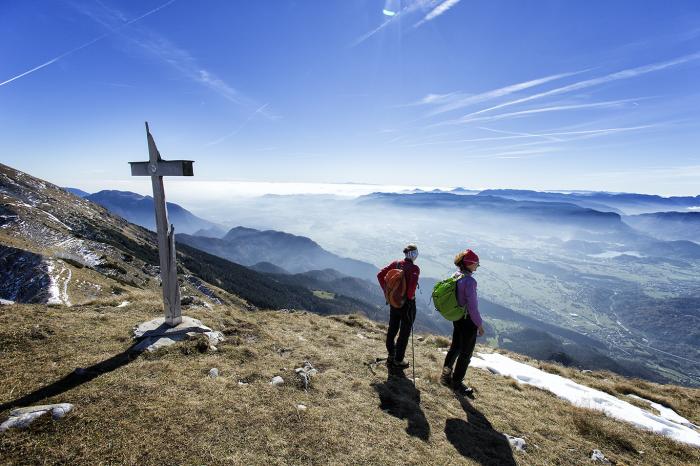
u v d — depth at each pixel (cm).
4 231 5822
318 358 802
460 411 665
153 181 774
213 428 467
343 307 16400
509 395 798
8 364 571
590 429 682
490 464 515
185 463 397
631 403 934
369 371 777
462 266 741
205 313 977
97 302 1027
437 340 1220
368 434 520
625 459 608
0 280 3744
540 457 566
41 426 420
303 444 468
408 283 766
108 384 543
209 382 591
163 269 797
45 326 724
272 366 705
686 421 854
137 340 732
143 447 412
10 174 10981
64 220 9144
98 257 5562
